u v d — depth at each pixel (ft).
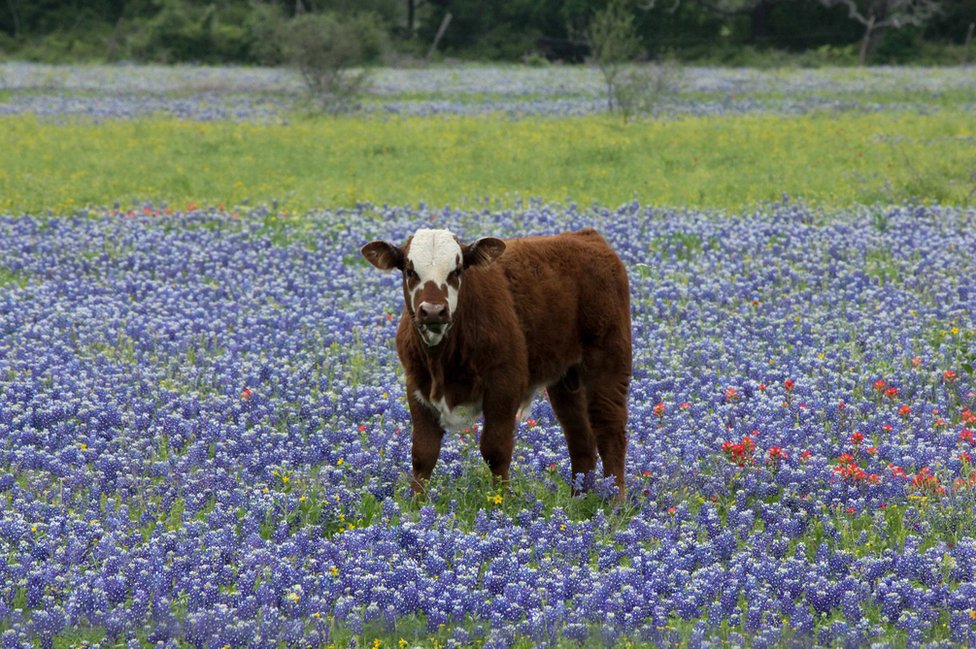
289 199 182.09
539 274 74.02
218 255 139.74
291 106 340.59
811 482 75.41
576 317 75.41
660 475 77.46
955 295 122.01
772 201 179.73
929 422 86.43
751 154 230.89
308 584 60.03
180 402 89.51
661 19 600.39
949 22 584.40
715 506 73.92
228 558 63.87
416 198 185.68
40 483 73.26
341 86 330.54
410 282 68.85
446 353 69.62
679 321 117.39
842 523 70.54
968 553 65.26
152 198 184.75
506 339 70.74
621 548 67.82
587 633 56.85
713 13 608.19
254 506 69.46
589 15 591.78
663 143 249.96
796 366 100.73
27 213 170.81
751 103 346.13
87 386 93.56
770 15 600.39
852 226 155.74
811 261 138.10
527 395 74.23
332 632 56.70
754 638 55.72
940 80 429.38
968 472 76.69
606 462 76.07
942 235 152.46
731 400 91.61
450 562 64.44
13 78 444.14
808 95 371.97
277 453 79.00
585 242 77.51
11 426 84.94
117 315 113.29
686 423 86.69
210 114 318.45
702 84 418.10
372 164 223.10
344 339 108.27
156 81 437.99
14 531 65.46
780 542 67.00
